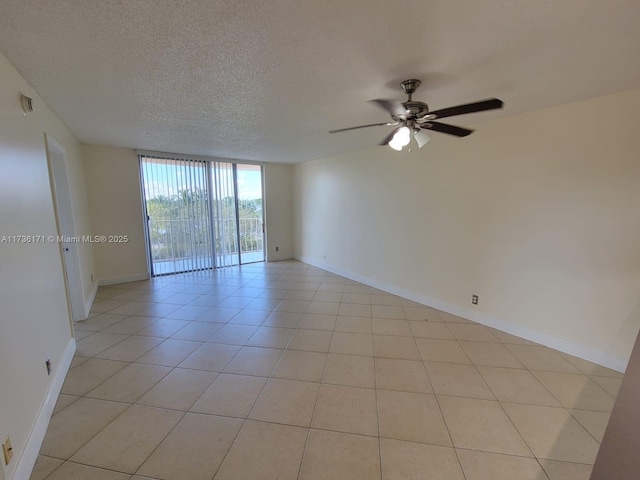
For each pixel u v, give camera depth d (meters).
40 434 1.69
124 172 4.76
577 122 2.50
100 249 4.69
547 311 2.80
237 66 1.89
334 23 1.44
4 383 1.37
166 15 1.37
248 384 2.26
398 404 2.04
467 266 3.41
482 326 3.27
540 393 2.15
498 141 3.02
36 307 1.87
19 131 1.87
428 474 1.52
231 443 1.71
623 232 2.34
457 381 2.29
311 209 6.14
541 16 1.38
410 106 2.00
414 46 1.65
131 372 2.41
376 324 3.34
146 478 1.49
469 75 2.01
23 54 1.70
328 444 1.71
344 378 2.33
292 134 3.67
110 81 2.11
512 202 2.96
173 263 5.47
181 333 3.12
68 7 1.31
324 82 2.12
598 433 1.78
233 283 5.00
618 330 2.41
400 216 4.17
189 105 2.60
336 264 5.58
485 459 1.61
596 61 1.81
